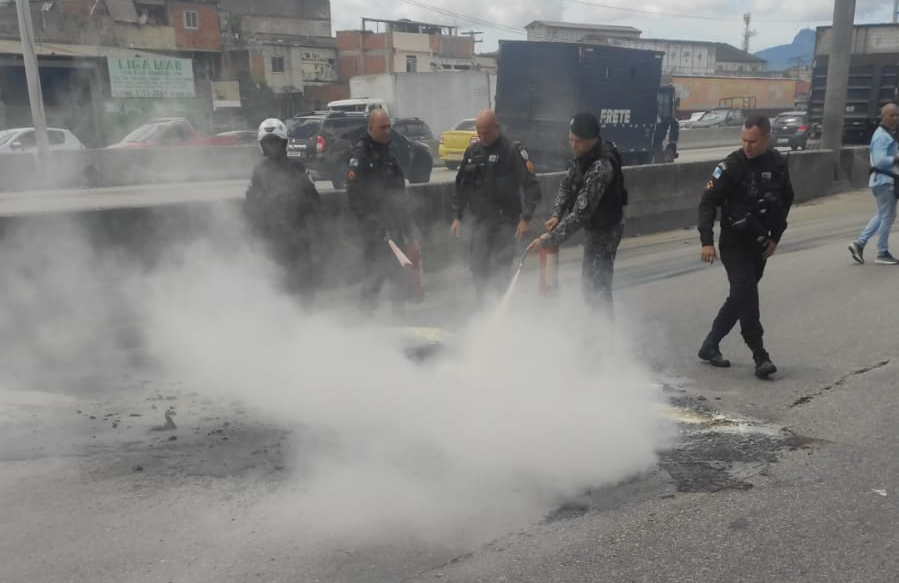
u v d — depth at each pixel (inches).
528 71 800.3
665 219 477.4
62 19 1294.3
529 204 232.1
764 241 196.9
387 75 1354.6
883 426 162.6
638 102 850.8
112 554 112.4
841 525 122.0
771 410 173.8
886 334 231.8
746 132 190.1
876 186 330.6
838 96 631.8
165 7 1578.5
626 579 107.4
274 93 1977.1
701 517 124.6
